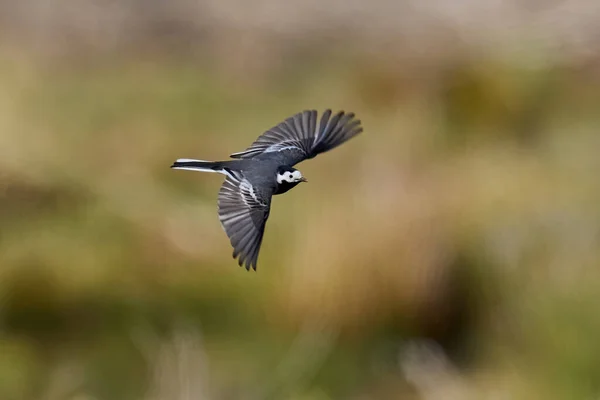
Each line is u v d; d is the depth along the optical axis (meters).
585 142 17.66
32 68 21.22
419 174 14.55
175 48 26.16
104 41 25.92
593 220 13.29
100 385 11.54
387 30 26.20
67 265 13.34
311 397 11.28
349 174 14.87
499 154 17.08
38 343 12.39
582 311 11.28
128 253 13.48
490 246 12.47
